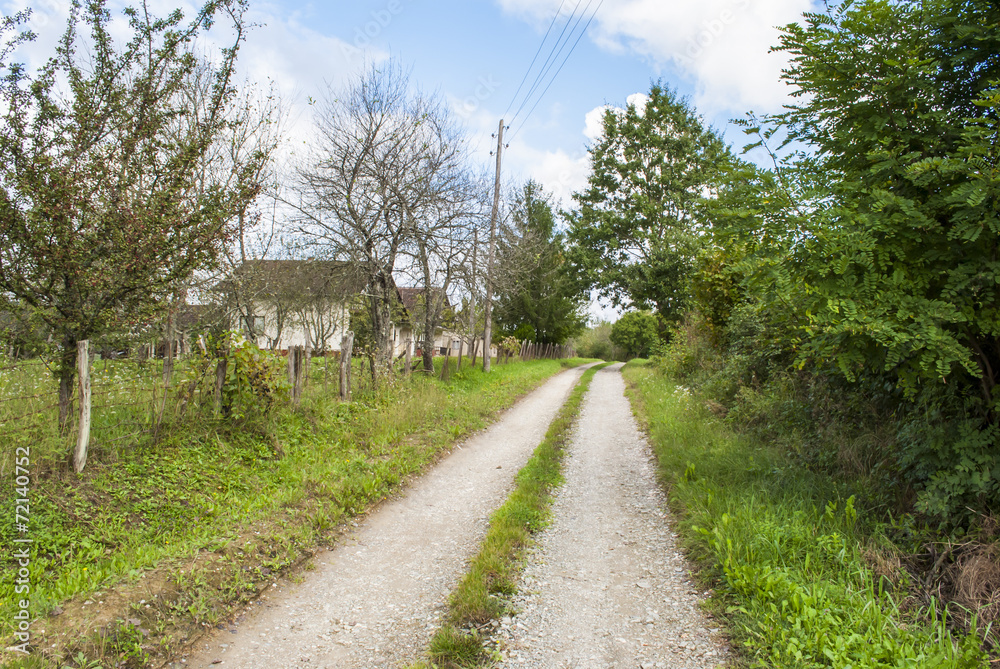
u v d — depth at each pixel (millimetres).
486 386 16906
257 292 11578
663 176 29828
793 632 3352
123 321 5797
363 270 13641
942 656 2998
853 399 6387
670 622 3820
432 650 3477
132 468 5676
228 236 6578
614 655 3449
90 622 3400
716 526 4883
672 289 27609
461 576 4625
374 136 13469
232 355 7570
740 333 10680
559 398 16766
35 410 5816
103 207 5586
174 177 6117
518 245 18078
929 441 4305
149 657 3328
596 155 33031
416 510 6289
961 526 4062
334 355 13156
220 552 4543
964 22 4191
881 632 3281
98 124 5660
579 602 4148
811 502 5188
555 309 34062
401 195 13477
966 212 3600
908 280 3984
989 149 3494
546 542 5340
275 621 3891
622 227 31688
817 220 4078
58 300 5570
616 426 11578
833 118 4855
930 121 4328
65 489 5000
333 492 6172
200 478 5961
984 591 3539
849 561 4137
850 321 3803
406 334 25141
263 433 7551
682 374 16844
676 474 6895
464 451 9234
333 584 4473
